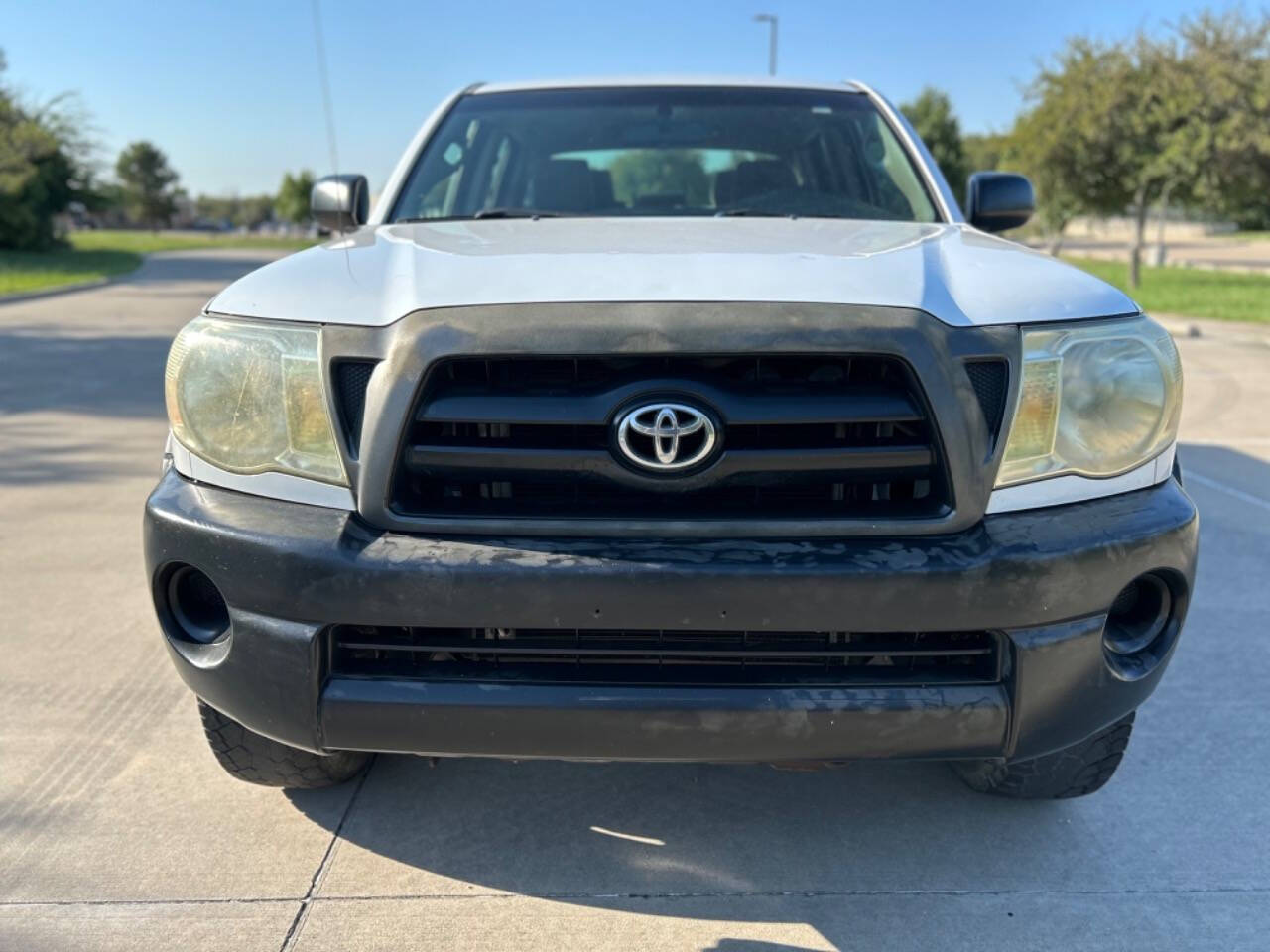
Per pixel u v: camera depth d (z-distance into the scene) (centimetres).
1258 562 445
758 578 186
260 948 213
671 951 214
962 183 4288
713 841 251
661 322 189
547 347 188
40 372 992
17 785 270
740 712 190
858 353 190
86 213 3994
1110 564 197
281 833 252
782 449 191
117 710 311
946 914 226
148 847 245
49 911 222
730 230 259
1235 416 791
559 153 343
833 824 259
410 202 326
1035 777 251
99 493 552
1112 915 226
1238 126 1902
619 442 189
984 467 195
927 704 192
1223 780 278
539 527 191
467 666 196
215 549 201
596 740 193
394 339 194
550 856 245
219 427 208
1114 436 206
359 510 197
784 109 356
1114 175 2130
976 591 189
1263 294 1903
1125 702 208
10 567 431
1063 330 203
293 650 196
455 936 218
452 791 271
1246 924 223
